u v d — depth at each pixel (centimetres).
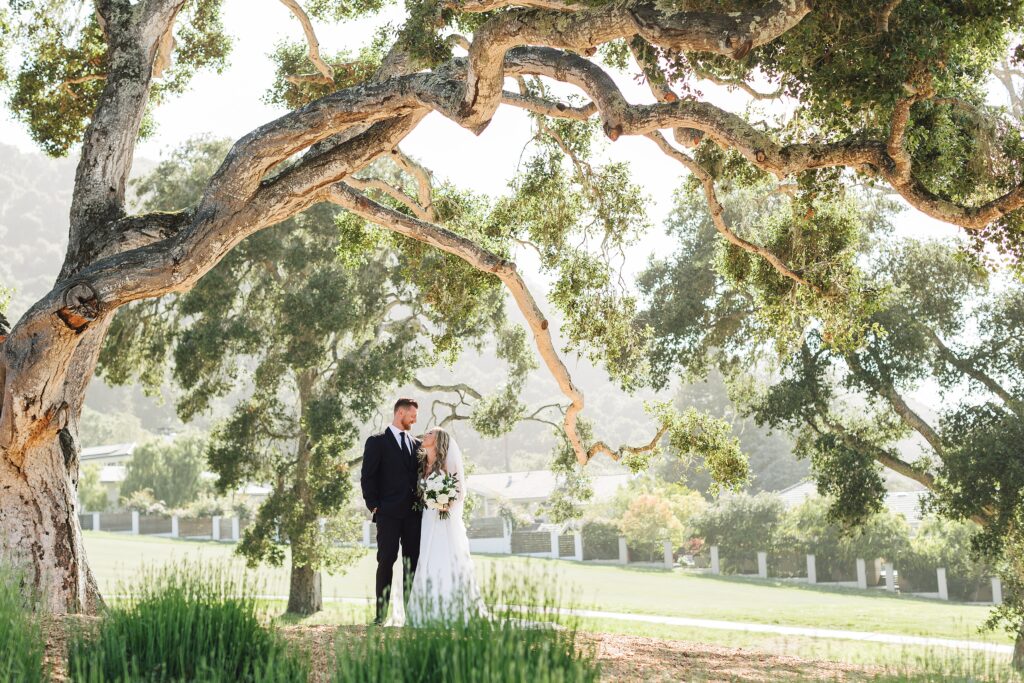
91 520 6297
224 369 2872
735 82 1123
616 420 15012
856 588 4359
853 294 1389
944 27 902
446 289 1541
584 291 1527
